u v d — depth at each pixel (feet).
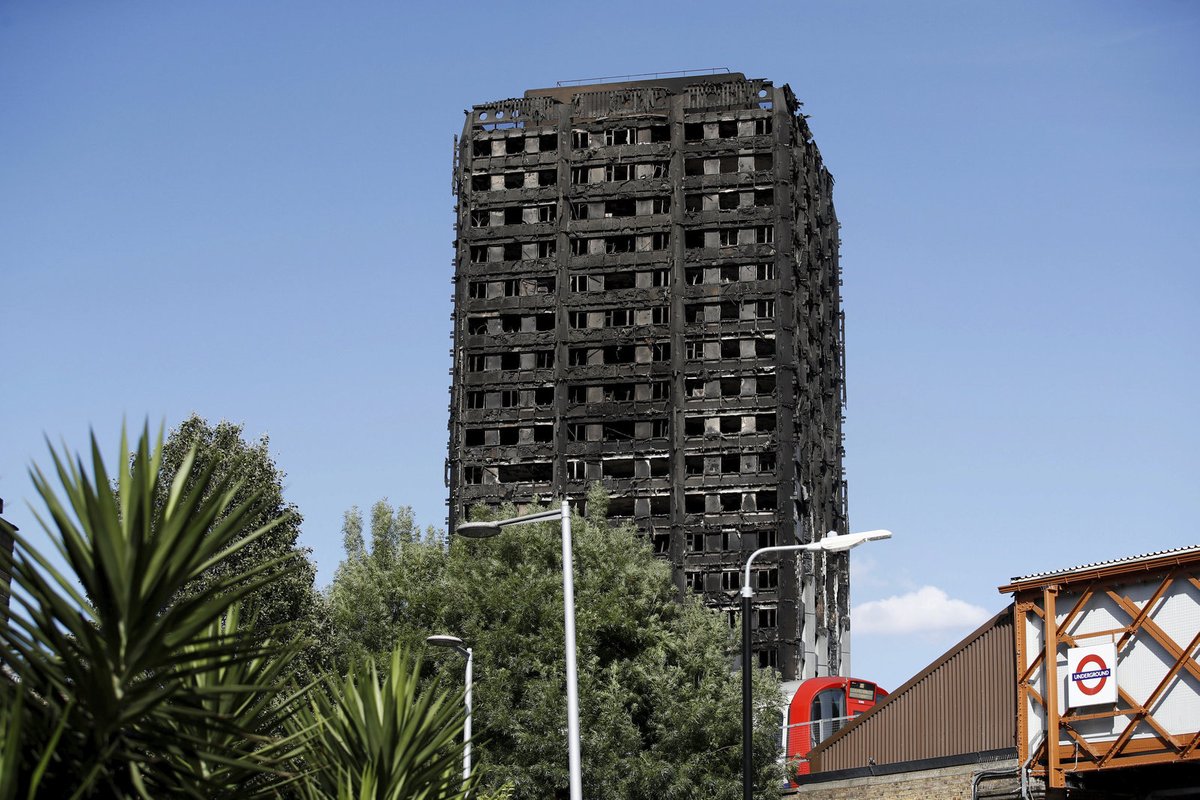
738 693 369.09
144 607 93.86
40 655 93.40
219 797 109.19
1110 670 291.99
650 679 370.32
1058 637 304.91
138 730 97.35
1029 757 306.96
